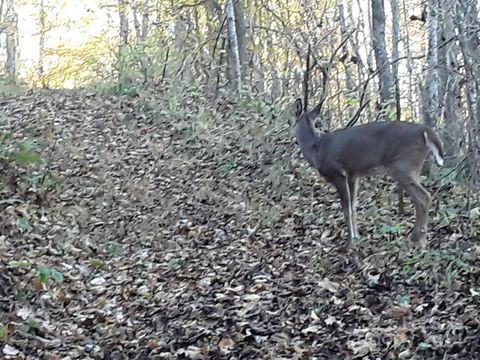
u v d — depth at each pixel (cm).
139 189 647
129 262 506
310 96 835
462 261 428
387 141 491
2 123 820
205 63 1030
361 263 457
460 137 646
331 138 512
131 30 1630
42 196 580
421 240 473
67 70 1703
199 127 796
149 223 579
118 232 560
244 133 774
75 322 411
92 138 790
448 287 400
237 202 619
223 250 520
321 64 778
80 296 446
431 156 540
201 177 686
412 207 560
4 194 565
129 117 870
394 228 489
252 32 1116
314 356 349
